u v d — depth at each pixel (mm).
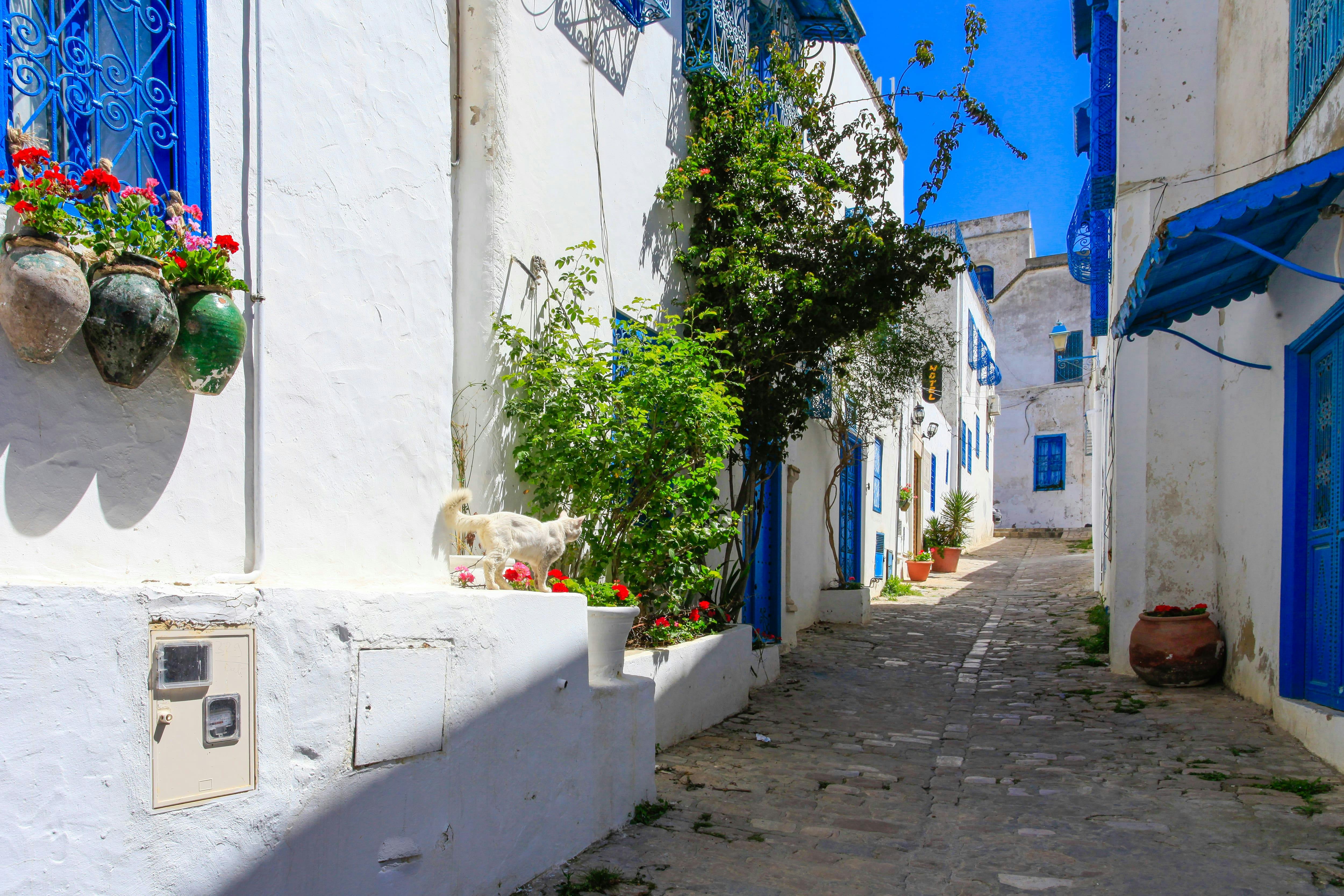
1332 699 5961
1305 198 5516
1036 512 31594
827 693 8258
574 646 4254
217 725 2643
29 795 2201
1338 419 5836
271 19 3590
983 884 3924
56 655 2271
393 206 4168
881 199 14383
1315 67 6168
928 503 21328
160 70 3199
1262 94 7684
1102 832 4574
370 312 4004
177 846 2523
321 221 3773
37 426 2668
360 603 3121
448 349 4516
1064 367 31859
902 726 7047
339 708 3029
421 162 4363
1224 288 6832
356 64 3994
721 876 3947
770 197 8484
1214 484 8844
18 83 2783
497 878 3678
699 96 8633
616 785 4559
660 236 7977
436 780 3398
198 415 3176
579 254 6629
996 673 9312
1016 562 22734
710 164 8445
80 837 2301
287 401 3566
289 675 2869
